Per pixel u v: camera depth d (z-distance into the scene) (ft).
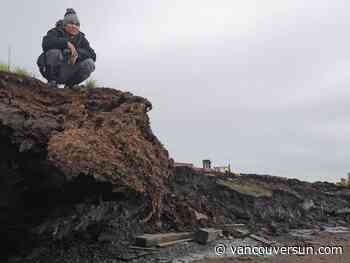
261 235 58.13
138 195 33.94
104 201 31.50
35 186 28.37
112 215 34.99
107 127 34.60
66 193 28.27
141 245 39.42
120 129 35.32
